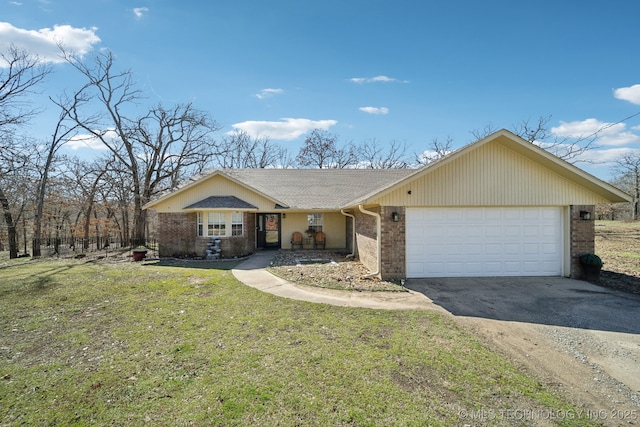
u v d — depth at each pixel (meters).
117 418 3.27
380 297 7.79
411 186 9.68
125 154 24.14
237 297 7.79
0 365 4.41
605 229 26.39
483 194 9.78
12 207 19.41
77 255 16.08
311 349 4.84
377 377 4.04
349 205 11.55
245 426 3.12
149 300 7.58
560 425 3.21
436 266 9.92
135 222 24.09
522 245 10.06
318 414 3.31
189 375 4.10
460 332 5.57
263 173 20.41
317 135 38.19
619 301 7.48
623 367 4.44
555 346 5.08
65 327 5.85
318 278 9.77
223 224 15.39
